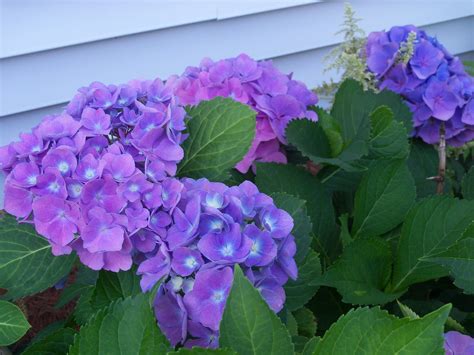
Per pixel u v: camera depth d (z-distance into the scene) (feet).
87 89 2.36
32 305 3.30
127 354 1.42
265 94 2.62
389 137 2.73
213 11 4.05
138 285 2.13
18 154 2.06
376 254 2.44
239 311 1.34
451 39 5.03
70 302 3.32
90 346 1.45
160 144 2.14
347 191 3.01
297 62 4.50
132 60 3.95
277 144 2.68
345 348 1.26
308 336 2.44
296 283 2.36
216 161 2.37
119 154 2.00
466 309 2.81
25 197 2.01
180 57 4.08
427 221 2.41
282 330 1.34
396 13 4.72
